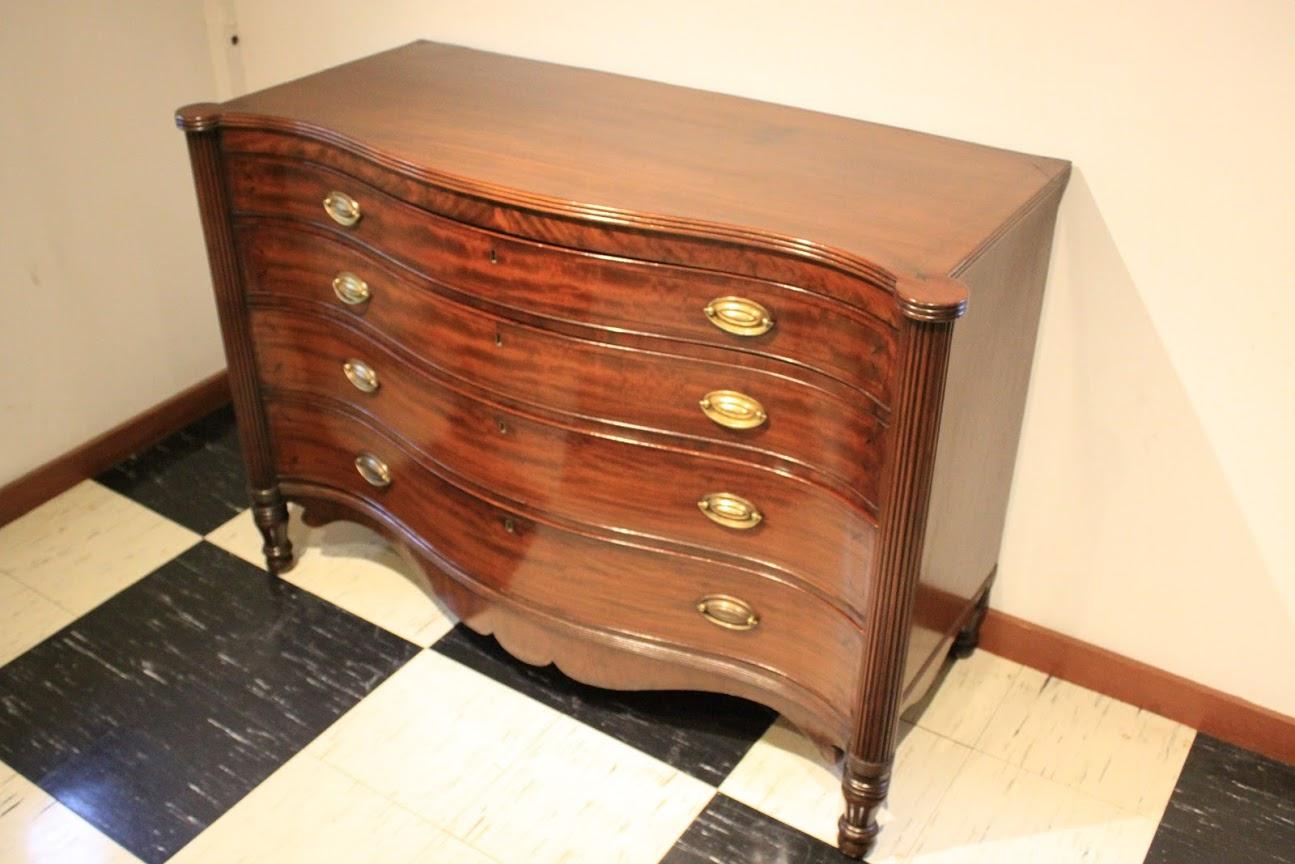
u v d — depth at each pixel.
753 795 1.86
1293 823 1.83
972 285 1.47
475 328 1.74
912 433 1.41
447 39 2.24
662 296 1.57
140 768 1.90
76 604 2.21
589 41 2.08
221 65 2.54
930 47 1.78
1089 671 2.05
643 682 1.90
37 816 1.82
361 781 1.87
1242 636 1.92
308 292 1.97
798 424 1.58
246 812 1.83
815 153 1.74
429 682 2.05
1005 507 2.01
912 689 1.75
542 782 1.87
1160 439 1.85
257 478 2.18
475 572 1.97
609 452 1.72
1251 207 1.65
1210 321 1.74
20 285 2.34
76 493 2.49
